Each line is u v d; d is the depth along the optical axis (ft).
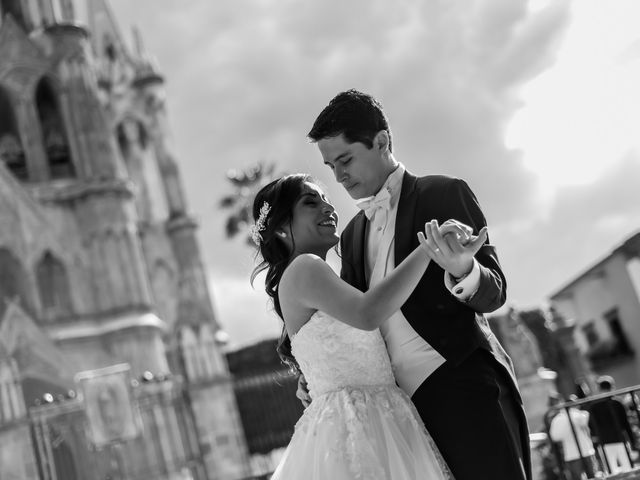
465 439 11.57
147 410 105.40
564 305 141.69
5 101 132.36
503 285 11.59
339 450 11.39
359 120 12.51
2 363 94.53
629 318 125.08
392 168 12.98
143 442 103.91
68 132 128.57
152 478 102.01
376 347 12.10
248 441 127.75
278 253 13.03
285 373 129.08
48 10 135.13
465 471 11.59
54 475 87.45
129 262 121.60
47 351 109.40
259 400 129.59
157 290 139.33
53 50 131.64
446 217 12.19
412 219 12.46
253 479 82.43
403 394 12.11
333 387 11.96
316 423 11.83
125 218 123.85
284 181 12.94
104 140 127.34
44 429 88.58
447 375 11.80
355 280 13.70
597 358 134.21
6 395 93.15
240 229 137.28
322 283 11.41
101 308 119.44
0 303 115.96
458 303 11.88
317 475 11.48
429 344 11.99
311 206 12.82
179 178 146.72
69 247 121.70
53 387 109.50
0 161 120.98
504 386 11.89
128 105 148.15
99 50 150.41
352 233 14.03
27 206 120.67
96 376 90.27
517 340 97.76
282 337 14.03
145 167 148.05
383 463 11.32
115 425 89.35
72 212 124.36
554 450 30.68
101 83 147.95
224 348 146.41
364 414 11.56
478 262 11.75
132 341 116.98
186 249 143.13
